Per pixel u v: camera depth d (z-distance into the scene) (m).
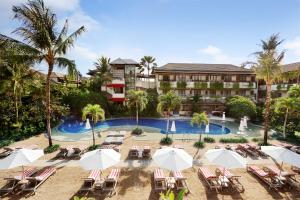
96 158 10.54
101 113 18.55
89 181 10.98
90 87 40.09
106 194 10.46
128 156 16.05
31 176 12.09
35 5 15.11
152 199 10.05
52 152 16.75
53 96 29.58
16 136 20.58
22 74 23.20
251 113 32.72
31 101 26.16
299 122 23.75
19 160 10.45
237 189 11.16
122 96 39.44
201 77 41.84
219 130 29.39
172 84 39.81
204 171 12.34
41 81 27.00
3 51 16.94
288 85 35.66
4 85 22.00
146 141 20.62
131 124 32.81
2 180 11.91
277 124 27.09
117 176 11.76
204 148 18.30
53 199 9.98
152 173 12.94
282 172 12.12
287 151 11.78
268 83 19.55
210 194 10.62
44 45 15.98
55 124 28.02
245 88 40.97
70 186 11.23
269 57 19.19
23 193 10.45
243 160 11.02
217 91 42.47
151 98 37.56
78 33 16.83
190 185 11.52
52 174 12.63
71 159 15.18
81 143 19.72
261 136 23.81
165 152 11.18
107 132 25.44
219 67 44.69
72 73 16.95
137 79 43.00
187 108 41.16
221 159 10.84
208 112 41.28
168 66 43.44
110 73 40.69
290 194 10.77
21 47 15.16
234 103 34.09
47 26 15.87
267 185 11.69
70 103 34.69
